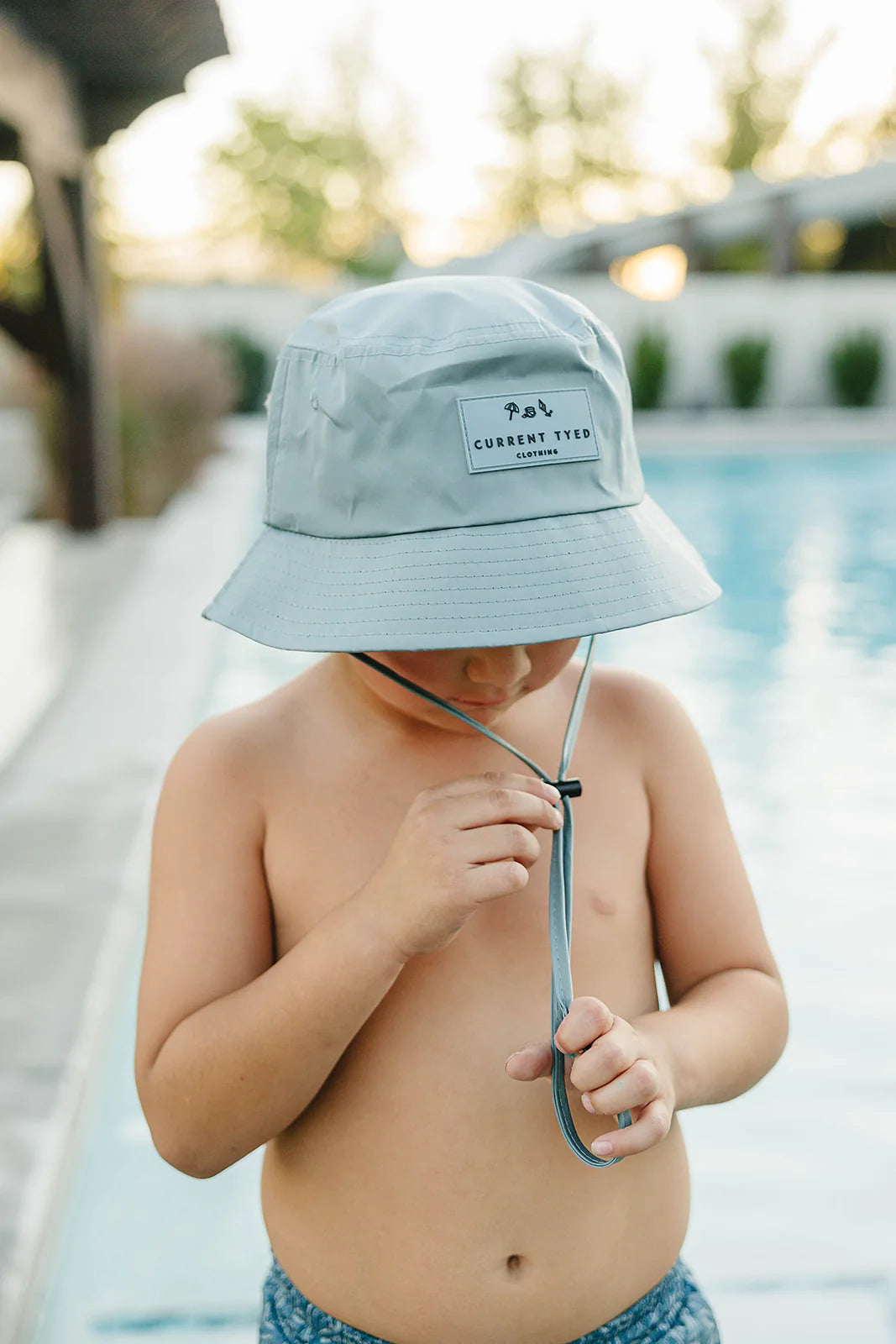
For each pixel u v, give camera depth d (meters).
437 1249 0.96
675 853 1.10
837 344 15.91
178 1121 0.95
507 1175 0.97
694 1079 0.95
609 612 0.85
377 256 31.23
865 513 9.28
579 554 0.88
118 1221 1.88
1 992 2.14
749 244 26.72
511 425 0.89
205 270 29.78
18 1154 1.69
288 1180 1.01
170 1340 1.61
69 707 4.05
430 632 0.83
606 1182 0.99
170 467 9.70
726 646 5.66
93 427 8.06
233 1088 0.92
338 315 0.95
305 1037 0.90
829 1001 2.54
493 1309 0.96
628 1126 0.89
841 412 15.61
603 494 0.92
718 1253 1.79
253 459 11.23
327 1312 0.99
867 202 16.33
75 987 2.15
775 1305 1.65
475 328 0.89
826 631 5.92
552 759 1.06
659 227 18.92
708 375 16.03
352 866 1.00
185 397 9.82
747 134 29.48
